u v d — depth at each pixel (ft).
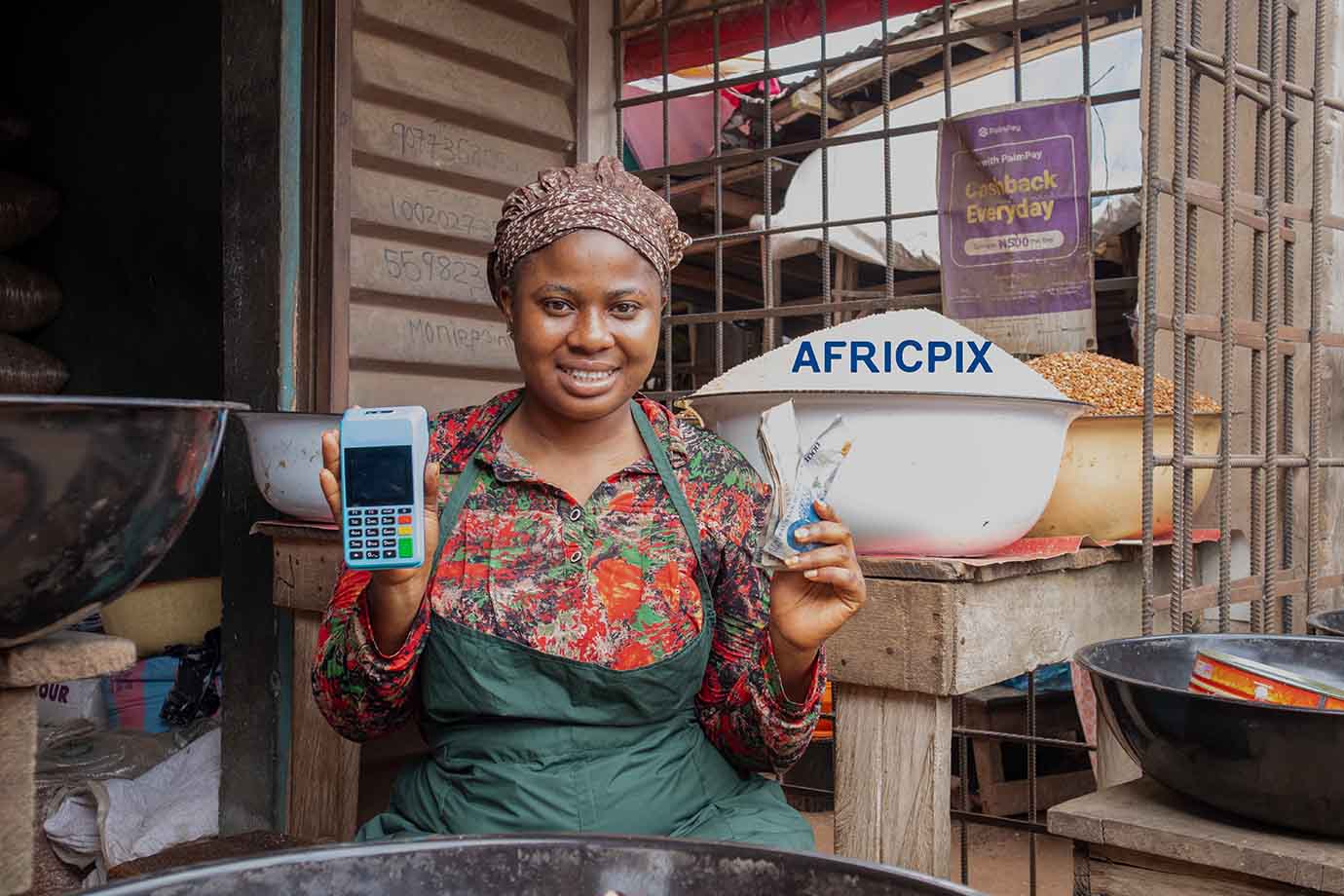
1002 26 8.82
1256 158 6.62
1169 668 5.00
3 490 3.04
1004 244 8.82
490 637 4.02
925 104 13.76
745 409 5.40
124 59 13.57
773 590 3.86
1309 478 6.64
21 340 14.06
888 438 5.08
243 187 8.85
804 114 15.58
